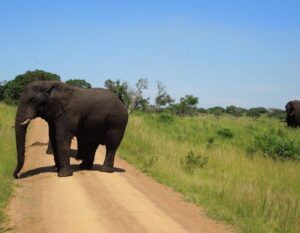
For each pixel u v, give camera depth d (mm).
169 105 46156
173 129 26984
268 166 17938
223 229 9594
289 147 21328
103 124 13633
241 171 16625
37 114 12852
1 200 10172
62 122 13016
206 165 16797
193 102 46562
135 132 21656
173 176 14172
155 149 18297
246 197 11609
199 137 25297
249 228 9664
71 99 13117
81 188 11609
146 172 14836
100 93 13734
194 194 12320
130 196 11320
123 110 14023
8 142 16453
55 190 11367
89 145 13922
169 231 8945
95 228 8727
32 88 12695
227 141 25125
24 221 9039
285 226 10016
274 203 11406
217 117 36969
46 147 18016
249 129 30344
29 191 11289
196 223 9781
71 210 9773
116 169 14805
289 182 15758
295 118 36875
